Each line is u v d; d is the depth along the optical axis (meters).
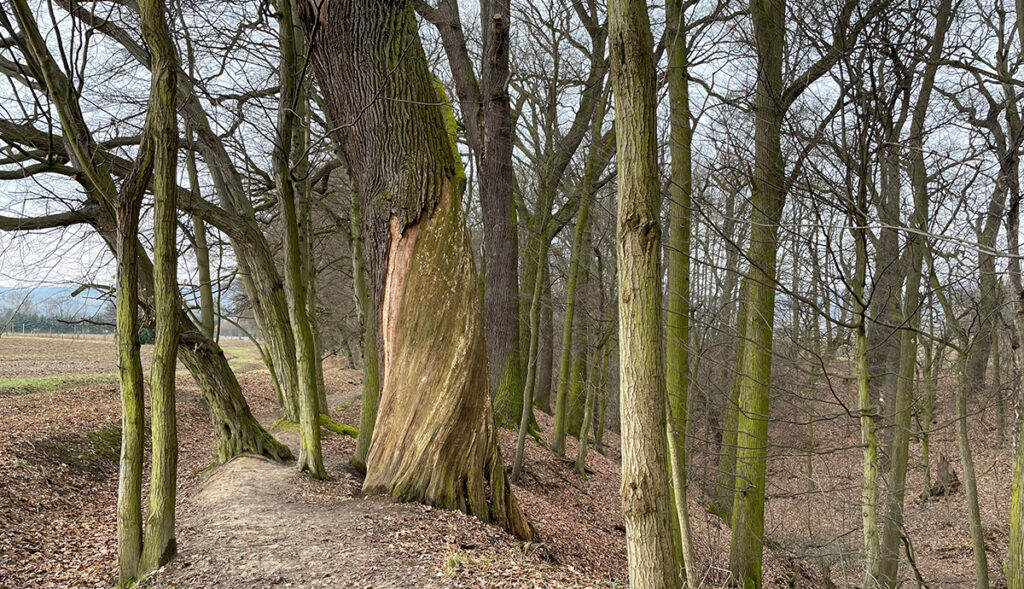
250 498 8.17
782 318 11.22
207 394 10.47
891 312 9.34
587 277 16.89
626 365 3.21
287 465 10.30
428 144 7.96
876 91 5.25
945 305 9.21
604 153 12.74
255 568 5.81
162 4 5.49
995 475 15.66
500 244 13.34
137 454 5.73
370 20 7.73
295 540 6.56
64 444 11.46
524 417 12.82
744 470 8.12
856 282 6.70
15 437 10.84
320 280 28.36
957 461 17.59
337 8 7.74
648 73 3.17
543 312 23.88
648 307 3.16
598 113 12.52
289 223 9.37
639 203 3.16
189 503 8.42
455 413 7.85
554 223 17.05
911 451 19.88
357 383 31.66
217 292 14.80
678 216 8.01
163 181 5.59
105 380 22.58
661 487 3.18
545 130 15.66
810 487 12.17
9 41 6.76
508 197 13.18
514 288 13.90
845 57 5.43
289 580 5.57
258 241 11.27
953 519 14.49
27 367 24.34
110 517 8.96
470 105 12.54
